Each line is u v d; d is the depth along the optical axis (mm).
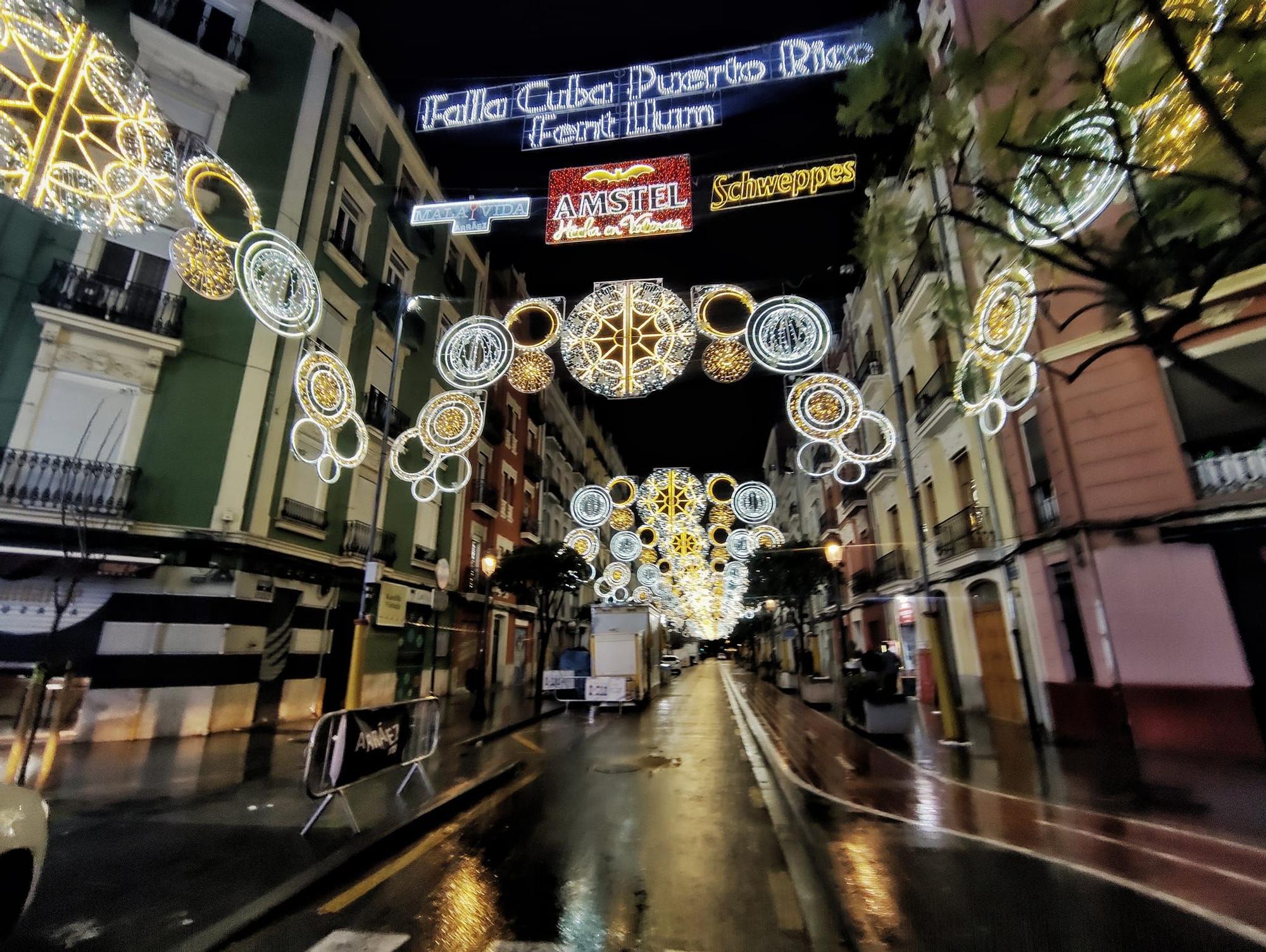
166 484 11133
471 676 14594
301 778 7238
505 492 27125
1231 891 3893
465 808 6301
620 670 18203
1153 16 2857
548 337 9039
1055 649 10805
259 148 13281
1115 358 9820
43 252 10734
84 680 9727
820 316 7914
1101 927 3408
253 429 12195
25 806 3148
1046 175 3768
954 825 5457
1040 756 8539
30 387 10273
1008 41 3572
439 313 20938
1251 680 8234
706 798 6730
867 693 11031
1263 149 2736
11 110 3605
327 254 14617
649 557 23062
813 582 21672
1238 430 8672
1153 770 7410
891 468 19891
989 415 12945
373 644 16094
